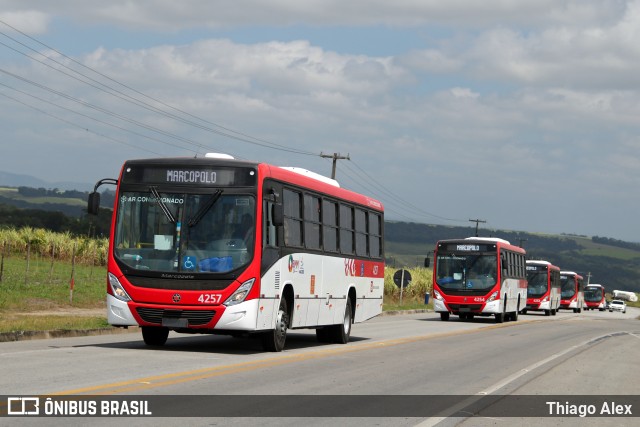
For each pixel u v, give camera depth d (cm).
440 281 4319
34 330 2138
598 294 11069
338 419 1078
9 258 4694
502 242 4541
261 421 1028
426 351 2241
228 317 1756
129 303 1780
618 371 1983
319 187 2189
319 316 2191
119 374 1369
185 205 1802
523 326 4106
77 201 15938
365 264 2589
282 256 1912
